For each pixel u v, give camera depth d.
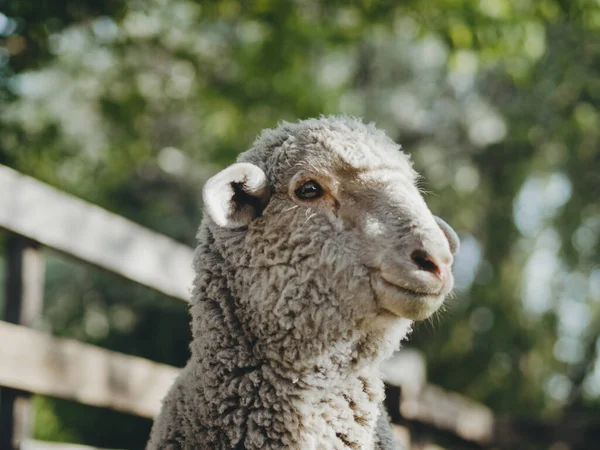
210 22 9.61
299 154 3.52
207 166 14.01
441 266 3.23
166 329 16.77
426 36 8.98
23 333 4.04
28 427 4.23
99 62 10.00
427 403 6.91
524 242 15.82
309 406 3.39
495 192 15.74
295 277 3.37
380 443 3.67
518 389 14.89
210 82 10.49
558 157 15.18
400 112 15.73
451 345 14.83
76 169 12.04
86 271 16.83
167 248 5.02
